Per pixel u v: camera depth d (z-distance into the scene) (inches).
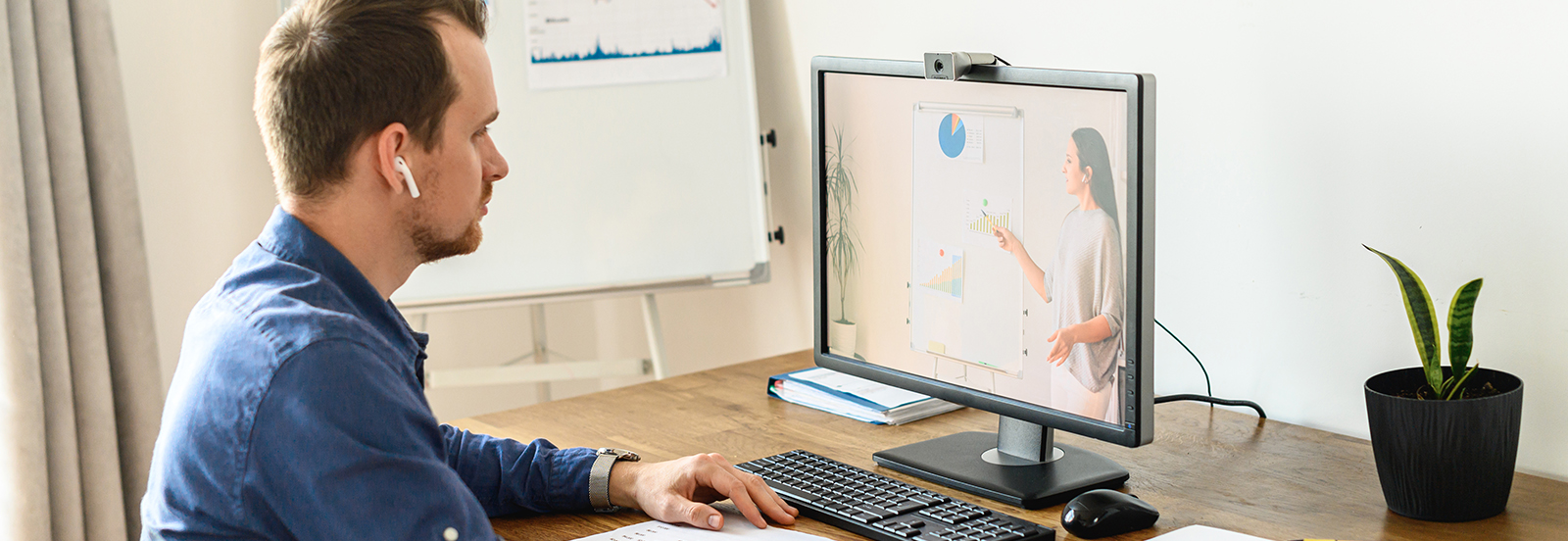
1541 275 45.6
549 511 44.4
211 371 32.1
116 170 79.5
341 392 31.1
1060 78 41.4
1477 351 48.3
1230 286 56.4
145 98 87.2
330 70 34.0
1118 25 58.6
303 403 30.8
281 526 31.8
